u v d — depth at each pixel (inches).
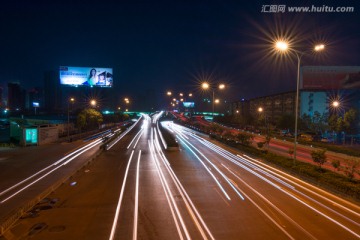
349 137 2145.7
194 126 3058.6
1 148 1473.9
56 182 750.5
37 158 1172.5
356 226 492.1
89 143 1726.1
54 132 1822.1
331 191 685.9
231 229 478.3
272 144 1743.4
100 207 580.4
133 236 450.0
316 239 443.8
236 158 1206.3
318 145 1525.6
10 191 692.7
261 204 603.5
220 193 681.6
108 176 859.4
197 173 904.3
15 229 478.3
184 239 441.1
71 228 479.5
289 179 823.7
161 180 809.5
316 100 2657.5
